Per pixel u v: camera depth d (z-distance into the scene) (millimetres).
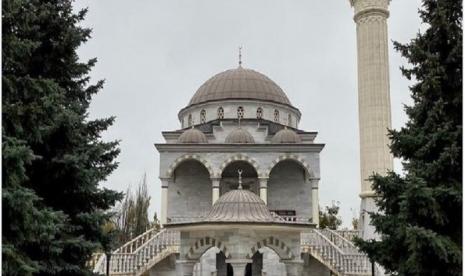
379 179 16656
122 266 31734
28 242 13859
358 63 44812
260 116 52781
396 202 16484
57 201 16891
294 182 48688
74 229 16484
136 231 60406
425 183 14945
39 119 14734
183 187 48688
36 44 14320
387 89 43562
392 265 16609
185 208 48156
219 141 50750
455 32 16891
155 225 56156
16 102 14039
